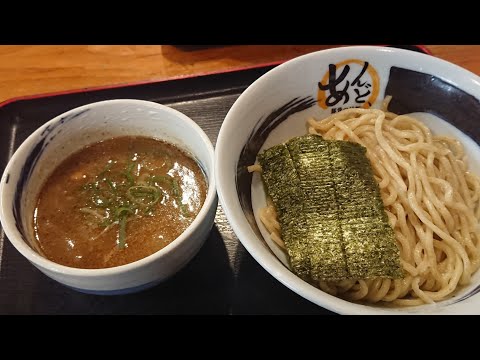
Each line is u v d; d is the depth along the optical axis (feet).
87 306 0.79
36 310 0.79
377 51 0.89
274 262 0.63
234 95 1.11
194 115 1.07
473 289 0.73
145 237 0.77
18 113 1.07
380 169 0.87
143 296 0.80
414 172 0.85
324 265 0.73
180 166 0.86
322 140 0.85
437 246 0.81
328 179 0.80
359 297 0.77
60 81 1.18
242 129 0.82
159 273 0.70
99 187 0.84
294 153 0.83
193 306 0.78
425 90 0.90
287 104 0.91
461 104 0.87
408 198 0.83
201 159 0.83
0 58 1.23
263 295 0.80
